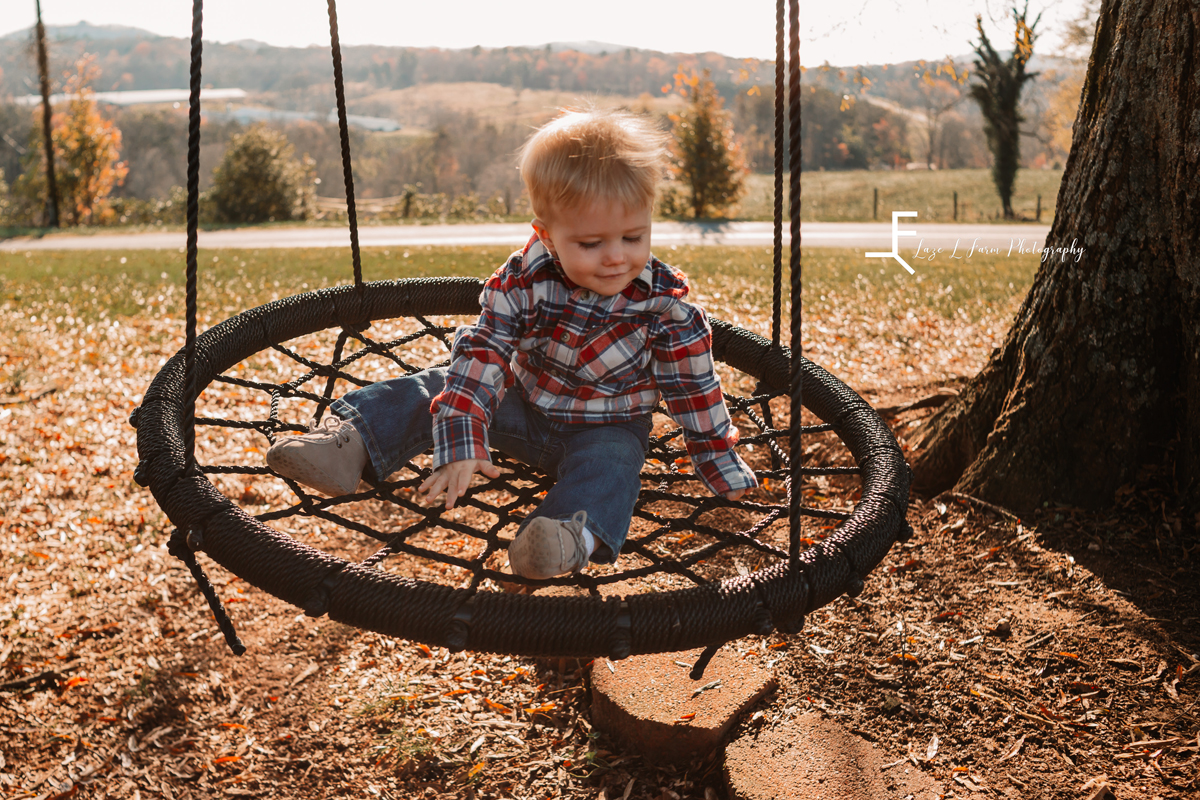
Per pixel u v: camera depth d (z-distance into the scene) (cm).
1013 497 398
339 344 295
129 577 441
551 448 199
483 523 471
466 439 177
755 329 859
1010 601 348
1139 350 368
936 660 323
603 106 181
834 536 184
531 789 296
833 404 257
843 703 309
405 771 311
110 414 652
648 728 298
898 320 903
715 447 200
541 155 172
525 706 333
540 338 193
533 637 155
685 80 880
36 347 814
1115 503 378
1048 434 391
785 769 278
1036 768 272
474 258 1470
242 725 342
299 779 315
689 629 159
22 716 349
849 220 2767
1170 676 296
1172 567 343
